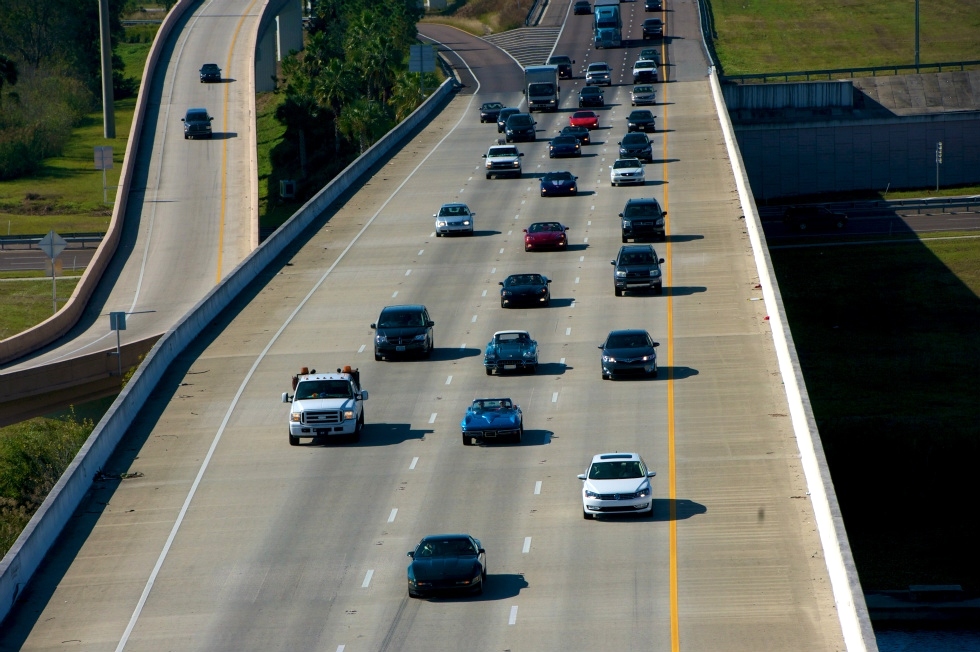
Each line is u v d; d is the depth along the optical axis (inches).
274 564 5024.6
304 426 6299.2
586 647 4183.1
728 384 6919.3
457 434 6432.1
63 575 5044.3
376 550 5093.5
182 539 5324.8
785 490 5477.4
